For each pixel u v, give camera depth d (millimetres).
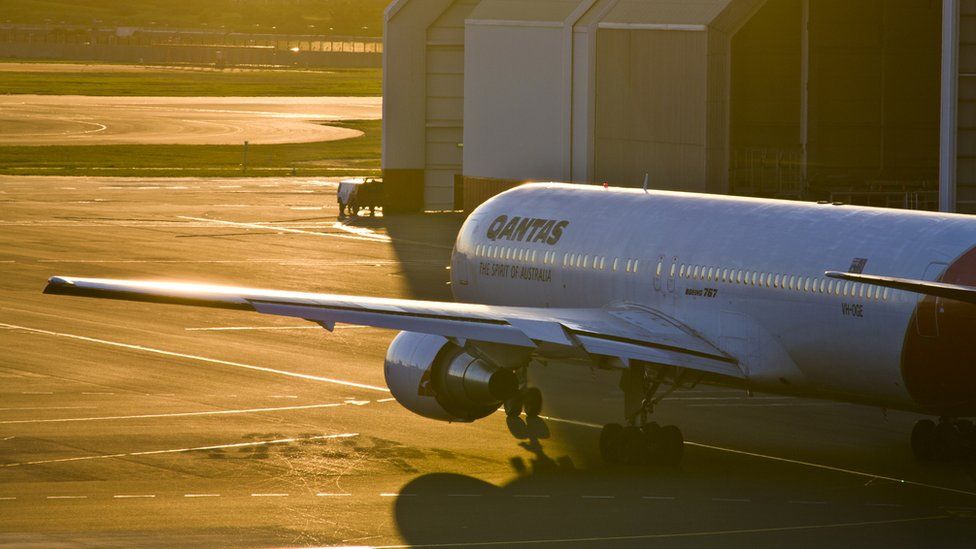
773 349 106125
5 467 102625
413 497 95875
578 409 127062
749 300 107500
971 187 176000
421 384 106000
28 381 134750
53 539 83500
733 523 89500
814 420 123875
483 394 103438
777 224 109188
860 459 109625
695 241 113875
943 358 93750
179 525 87375
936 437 108500
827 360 102250
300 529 86938
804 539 85562
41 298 184875
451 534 86125
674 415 125188
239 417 121062
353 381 137875
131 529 86250
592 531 87188
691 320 112812
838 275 82625
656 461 106938
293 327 168750
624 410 116875
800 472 105062
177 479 99938
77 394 129375
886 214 104312
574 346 104062
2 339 156375
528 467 106000
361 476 101875
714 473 104688
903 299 95750
